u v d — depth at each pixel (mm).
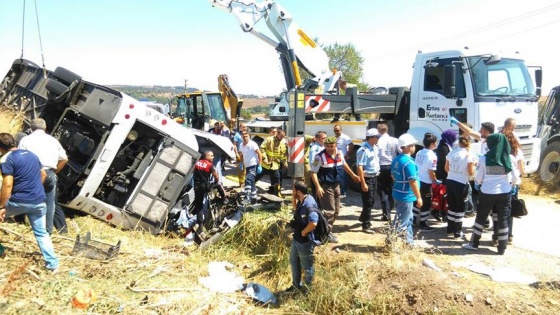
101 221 6598
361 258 5508
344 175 8891
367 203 6574
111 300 4344
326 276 5219
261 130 12695
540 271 5113
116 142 6215
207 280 5434
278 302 5152
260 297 5172
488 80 7648
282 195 9289
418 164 6781
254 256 6453
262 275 5918
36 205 4504
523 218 7512
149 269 5305
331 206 6184
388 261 5301
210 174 7262
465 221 7281
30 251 5086
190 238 6781
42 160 5215
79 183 6242
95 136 6547
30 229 5762
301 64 11312
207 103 13719
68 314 3928
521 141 7934
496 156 5496
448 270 5133
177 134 6977
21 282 4250
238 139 10398
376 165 6660
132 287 4738
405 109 9281
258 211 7305
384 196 7191
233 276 5680
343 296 4820
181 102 15219
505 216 5605
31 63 8281
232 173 12609
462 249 5914
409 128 8891
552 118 10133
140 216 6609
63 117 6148
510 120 5965
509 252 5785
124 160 6863
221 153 8781
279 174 9062
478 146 7254
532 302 4367
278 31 10930
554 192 9523
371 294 4793
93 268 4941
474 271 5105
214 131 11094
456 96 7742
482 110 7461
